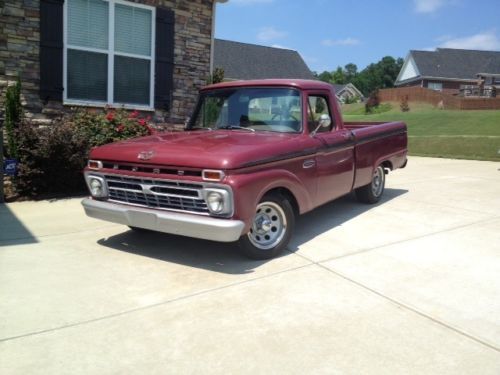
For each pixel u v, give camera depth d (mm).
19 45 7492
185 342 3072
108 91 8492
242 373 2727
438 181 9844
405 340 3100
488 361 2855
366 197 7121
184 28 9172
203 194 4066
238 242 4480
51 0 7660
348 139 5879
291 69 46344
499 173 11156
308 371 2742
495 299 3758
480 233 5656
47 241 5227
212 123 5684
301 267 4438
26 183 7297
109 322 3342
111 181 4727
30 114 7742
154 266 4461
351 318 3406
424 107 36906
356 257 4738
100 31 8266
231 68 43188
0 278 4125
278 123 5199
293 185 4734
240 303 3646
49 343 3057
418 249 5016
